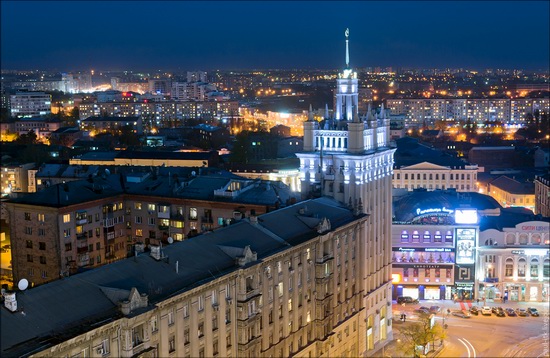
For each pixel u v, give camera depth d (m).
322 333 125.44
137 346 82.38
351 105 154.62
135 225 173.12
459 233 186.50
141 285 88.50
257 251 108.62
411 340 153.25
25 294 78.94
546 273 186.62
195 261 99.19
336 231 128.38
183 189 169.38
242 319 101.75
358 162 143.62
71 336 74.31
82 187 166.12
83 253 160.88
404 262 188.12
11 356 69.25
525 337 160.38
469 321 171.38
